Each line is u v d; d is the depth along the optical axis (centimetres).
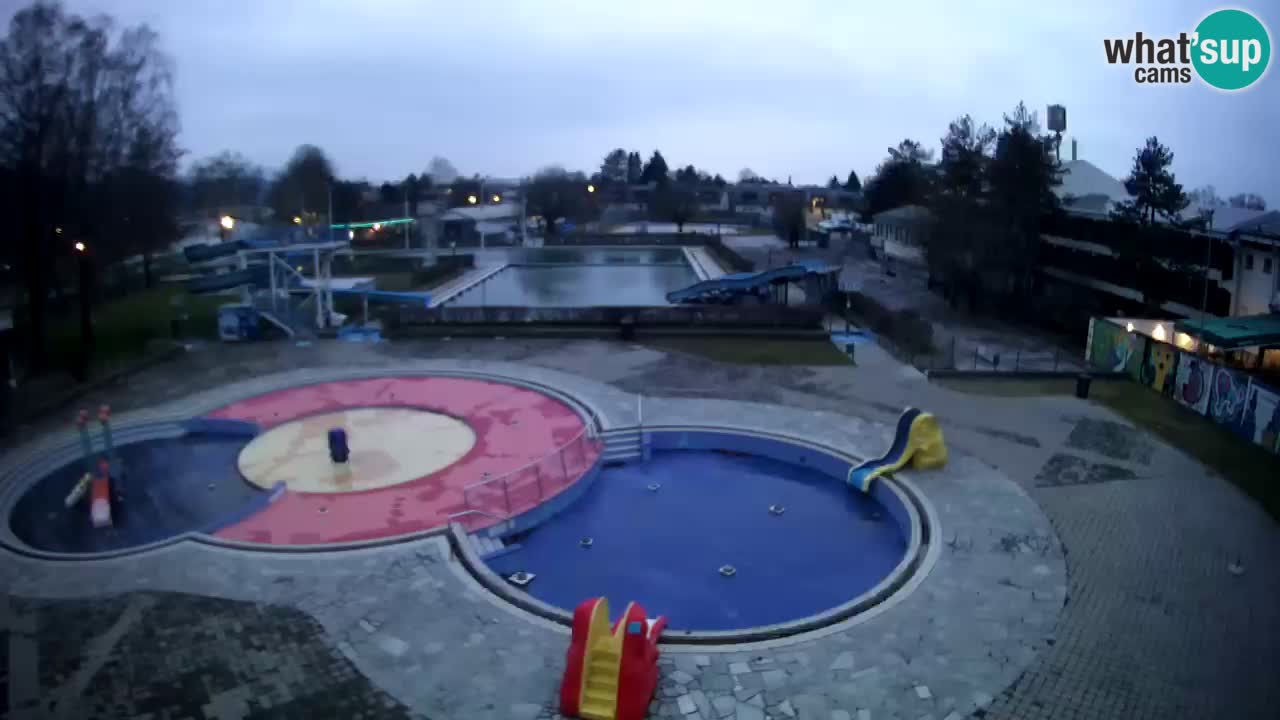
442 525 2550
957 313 5975
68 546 2522
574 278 8562
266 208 13125
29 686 1772
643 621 1733
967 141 6269
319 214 11762
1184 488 2786
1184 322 3822
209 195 13375
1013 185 5725
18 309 4962
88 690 1759
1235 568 2236
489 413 3644
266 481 2944
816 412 3612
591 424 3369
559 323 5306
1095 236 5491
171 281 7475
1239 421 3322
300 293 5919
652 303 6988
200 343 4981
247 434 3488
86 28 4597
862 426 3428
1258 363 3706
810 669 1825
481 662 1861
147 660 1866
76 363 4412
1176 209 4719
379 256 9669
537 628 1994
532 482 2895
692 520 2750
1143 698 1714
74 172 4581
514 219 13025
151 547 2398
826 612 2089
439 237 11631
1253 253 4144
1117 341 4256
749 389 3972
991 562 2291
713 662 1856
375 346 4903
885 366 4416
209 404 3747
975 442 3225
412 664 1853
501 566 2448
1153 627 1972
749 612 2206
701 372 4278
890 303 6353
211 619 2030
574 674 1695
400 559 2317
